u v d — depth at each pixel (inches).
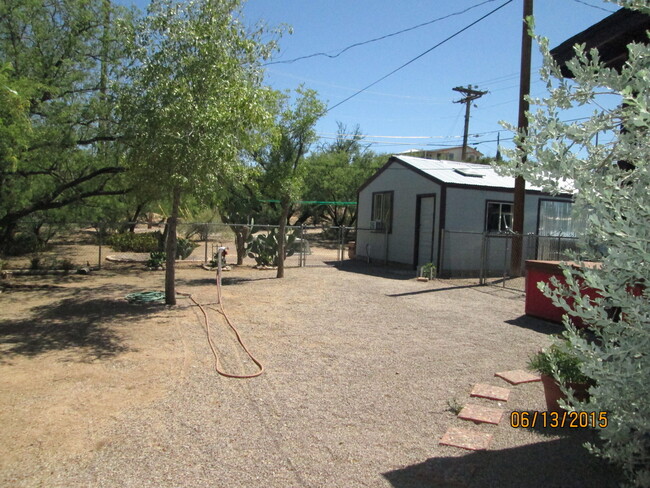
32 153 400.5
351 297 404.2
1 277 493.0
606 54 238.7
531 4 526.9
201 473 131.3
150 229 1252.5
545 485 124.4
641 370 96.2
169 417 166.9
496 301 398.3
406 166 645.3
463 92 1257.4
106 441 149.3
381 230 695.1
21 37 432.8
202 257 733.9
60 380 202.1
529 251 613.6
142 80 307.7
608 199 94.3
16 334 274.8
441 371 217.3
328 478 129.1
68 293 410.0
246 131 355.3
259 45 354.9
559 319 309.1
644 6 102.5
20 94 323.3
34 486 124.9
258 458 139.4
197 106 294.2
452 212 572.4
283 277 525.0
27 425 160.1
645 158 101.3
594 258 108.6
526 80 531.5
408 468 134.3
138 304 361.7
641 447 105.6
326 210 1342.3
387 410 174.2
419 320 321.4
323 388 195.3
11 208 475.8
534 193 614.2
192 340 264.4
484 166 723.4
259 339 267.6
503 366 224.8
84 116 428.5
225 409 173.9
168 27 312.8
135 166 320.8
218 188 353.1
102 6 452.1
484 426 161.2
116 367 219.0
